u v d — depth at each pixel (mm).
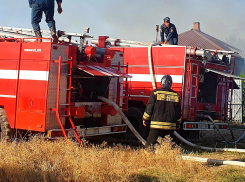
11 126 6688
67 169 4848
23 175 4520
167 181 4715
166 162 5609
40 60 6434
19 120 6605
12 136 6734
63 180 4484
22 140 6297
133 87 9852
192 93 9219
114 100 8000
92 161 4953
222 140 10188
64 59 6594
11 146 5727
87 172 4676
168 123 5957
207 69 9531
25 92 6562
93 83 7914
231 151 7746
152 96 6000
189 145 8609
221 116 10539
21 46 6695
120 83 8094
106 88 7836
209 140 10117
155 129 5973
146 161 5703
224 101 10680
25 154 5293
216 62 10266
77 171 4605
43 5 7172
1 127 6773
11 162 4840
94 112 6875
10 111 6715
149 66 9523
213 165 5832
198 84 9461
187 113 9039
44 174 4520
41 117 6336
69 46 6699
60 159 5164
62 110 6512
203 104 9742
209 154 7289
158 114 5965
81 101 7277
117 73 7371
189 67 9117
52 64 6371
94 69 7020
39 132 6617
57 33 7191
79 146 6309
